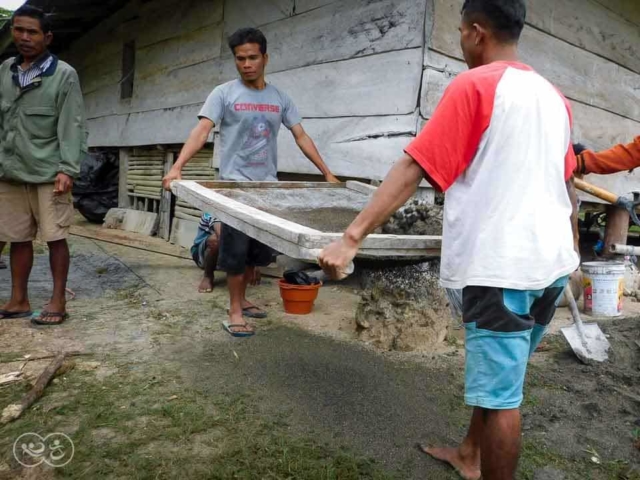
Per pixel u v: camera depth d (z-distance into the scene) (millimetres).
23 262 3650
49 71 3361
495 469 1672
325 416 2445
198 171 6617
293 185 3373
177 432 2262
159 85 7383
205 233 4793
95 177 8586
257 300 4418
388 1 4066
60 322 3604
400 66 3980
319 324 3789
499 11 1724
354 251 1675
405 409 2535
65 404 2467
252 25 5531
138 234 7547
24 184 3504
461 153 1602
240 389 2688
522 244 1587
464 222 1661
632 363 3213
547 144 1638
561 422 2479
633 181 6117
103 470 1993
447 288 1841
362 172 4305
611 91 5668
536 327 1851
